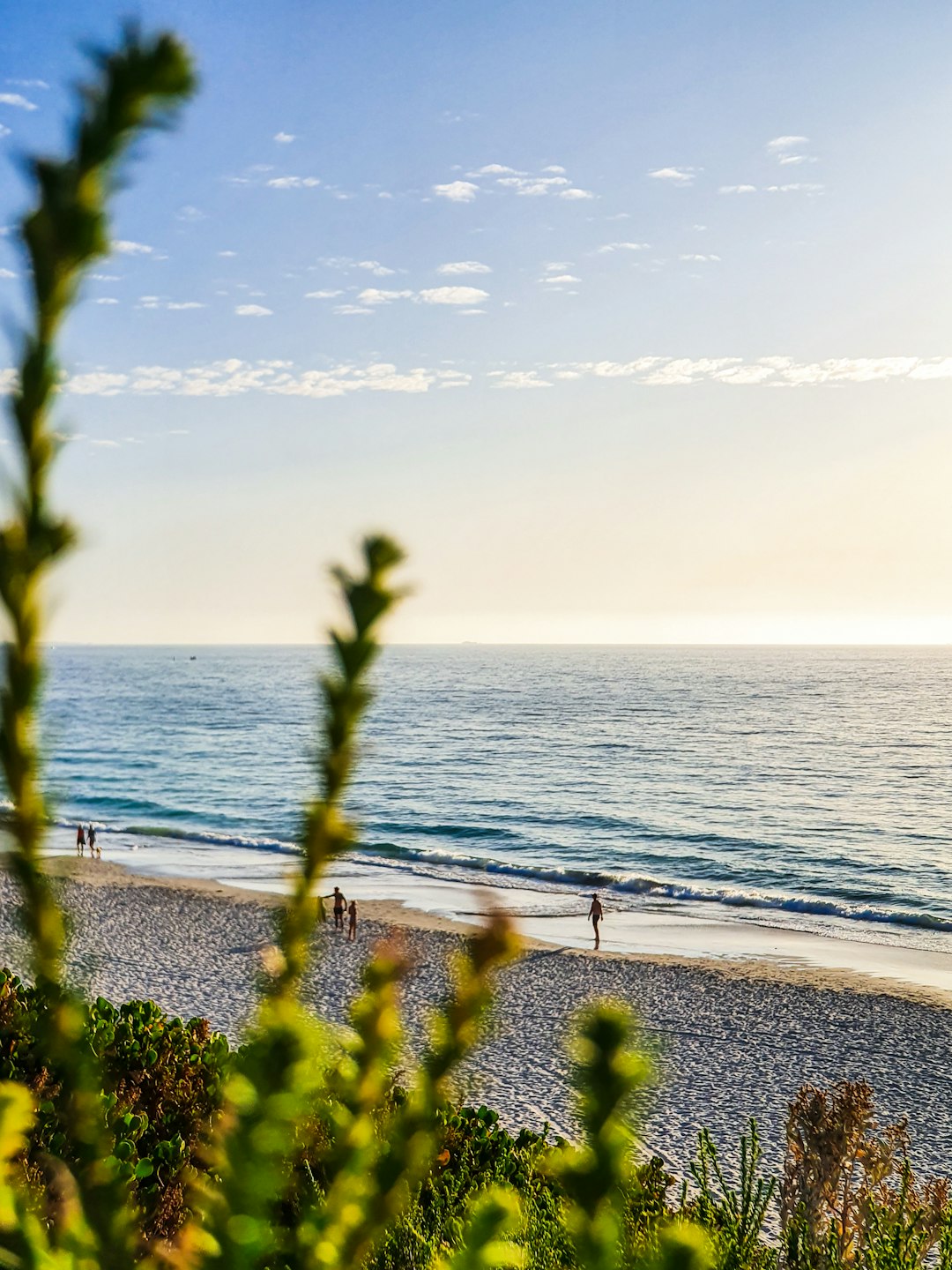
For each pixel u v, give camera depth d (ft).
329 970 98.89
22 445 1.95
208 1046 17.22
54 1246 2.54
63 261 1.88
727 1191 19.83
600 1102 2.62
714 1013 106.52
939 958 140.26
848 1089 20.52
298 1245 2.59
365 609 2.39
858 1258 19.61
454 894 174.40
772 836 254.06
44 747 2.08
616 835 255.29
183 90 1.90
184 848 219.20
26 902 2.22
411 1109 2.78
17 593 1.96
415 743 465.06
